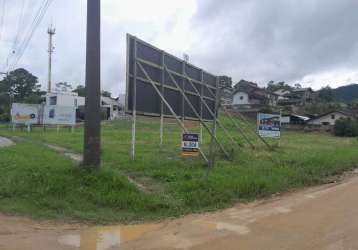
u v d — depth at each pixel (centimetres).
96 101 1073
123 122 6081
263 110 6731
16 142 2759
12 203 891
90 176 1018
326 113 7400
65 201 910
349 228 780
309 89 10438
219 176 1248
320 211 937
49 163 1377
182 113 1916
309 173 1549
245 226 796
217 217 873
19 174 1116
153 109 1681
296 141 3709
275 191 1199
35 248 648
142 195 977
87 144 1068
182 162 1523
